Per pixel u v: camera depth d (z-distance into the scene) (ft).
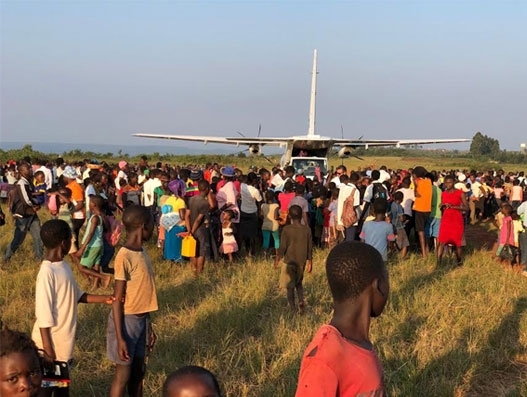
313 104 113.50
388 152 444.55
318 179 59.26
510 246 37.63
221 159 227.40
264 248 42.11
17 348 8.30
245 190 40.34
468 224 65.57
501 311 26.37
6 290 28.27
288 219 39.14
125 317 15.33
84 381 18.48
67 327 14.53
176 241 34.96
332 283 8.09
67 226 14.96
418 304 26.91
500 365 20.61
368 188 40.22
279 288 30.66
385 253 29.84
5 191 65.51
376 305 8.13
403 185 43.11
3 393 8.29
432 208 40.50
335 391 7.33
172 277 33.22
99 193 38.29
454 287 30.27
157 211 44.57
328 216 43.47
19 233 34.86
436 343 21.84
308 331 22.45
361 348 7.69
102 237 29.78
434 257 39.86
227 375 19.02
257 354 20.33
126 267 15.20
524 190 72.38
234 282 30.45
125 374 15.34
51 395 14.17
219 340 21.99
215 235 38.04
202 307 25.54
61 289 14.40
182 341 21.79
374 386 7.51
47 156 173.88
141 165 58.90
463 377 19.26
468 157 410.72
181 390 7.07
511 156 365.81
